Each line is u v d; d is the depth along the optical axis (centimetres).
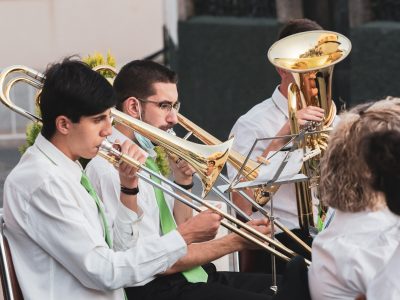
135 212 1120
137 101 1264
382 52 2717
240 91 2808
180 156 1154
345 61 2773
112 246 1124
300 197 1344
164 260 1075
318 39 1348
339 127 928
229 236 1205
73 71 1047
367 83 2742
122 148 1095
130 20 2881
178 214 1312
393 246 892
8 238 1068
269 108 1489
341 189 912
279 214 1438
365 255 891
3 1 2783
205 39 2855
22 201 1051
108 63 1442
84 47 2858
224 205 1412
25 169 1059
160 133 1155
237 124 1502
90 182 1182
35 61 2820
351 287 895
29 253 1062
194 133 1277
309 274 934
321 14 2747
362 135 902
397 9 2705
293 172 1133
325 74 1330
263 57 2773
